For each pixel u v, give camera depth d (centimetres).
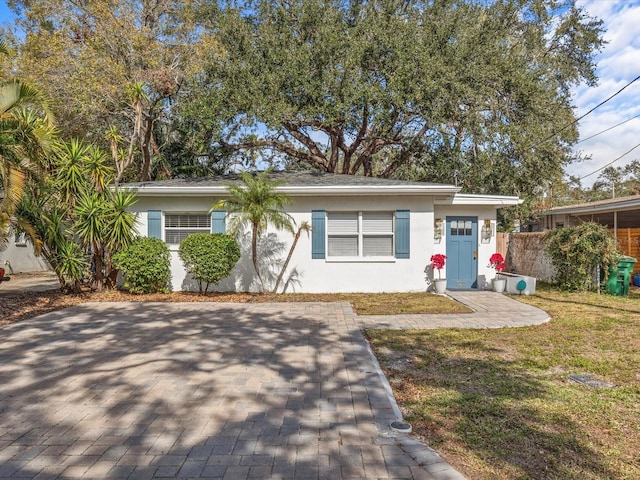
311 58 1394
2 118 799
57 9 1495
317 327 715
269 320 771
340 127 1578
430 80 1319
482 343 612
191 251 1002
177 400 405
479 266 1198
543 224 2100
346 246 1141
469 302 958
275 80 1376
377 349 585
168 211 1131
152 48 1412
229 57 1445
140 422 358
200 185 1104
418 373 486
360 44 1380
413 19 1500
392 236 1139
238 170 1938
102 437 331
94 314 822
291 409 384
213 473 281
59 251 1005
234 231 1080
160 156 1677
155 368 500
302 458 300
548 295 1086
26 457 301
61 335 657
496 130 1414
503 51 1481
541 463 294
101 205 997
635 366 507
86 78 1315
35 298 996
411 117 1520
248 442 323
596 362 521
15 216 938
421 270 1130
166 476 277
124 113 1485
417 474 280
